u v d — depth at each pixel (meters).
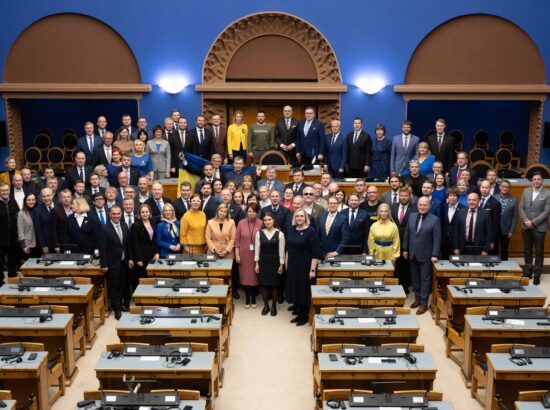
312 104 17.23
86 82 16.41
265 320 10.76
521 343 8.71
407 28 16.16
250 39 16.28
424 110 18.42
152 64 16.28
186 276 10.30
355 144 13.73
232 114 17.38
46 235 11.52
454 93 16.36
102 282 10.92
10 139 16.66
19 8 16.05
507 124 18.38
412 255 10.87
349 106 16.48
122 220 10.86
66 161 17.34
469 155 16.78
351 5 16.08
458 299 9.49
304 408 8.23
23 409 7.54
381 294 9.41
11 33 16.14
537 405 6.82
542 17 16.12
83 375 9.04
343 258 10.56
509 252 12.94
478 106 18.33
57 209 11.20
